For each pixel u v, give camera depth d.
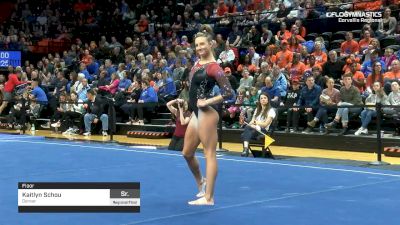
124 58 20.22
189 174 7.39
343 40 15.98
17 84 19.20
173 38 19.88
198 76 5.28
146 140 14.11
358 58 13.54
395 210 5.14
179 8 22.94
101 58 21.33
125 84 16.75
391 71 12.47
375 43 13.57
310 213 5.03
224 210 5.18
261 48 17.19
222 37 19.11
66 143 12.08
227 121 14.17
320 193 6.05
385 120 11.66
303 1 18.17
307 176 7.31
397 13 16.20
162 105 15.09
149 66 17.39
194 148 5.54
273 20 18.14
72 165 8.30
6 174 7.39
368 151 11.27
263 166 8.30
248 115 13.31
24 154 9.80
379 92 11.48
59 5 27.22
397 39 14.67
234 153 10.68
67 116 16.20
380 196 5.86
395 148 10.52
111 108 13.27
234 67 16.92
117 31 23.67
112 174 7.40
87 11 26.39
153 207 5.31
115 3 25.75
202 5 22.20
